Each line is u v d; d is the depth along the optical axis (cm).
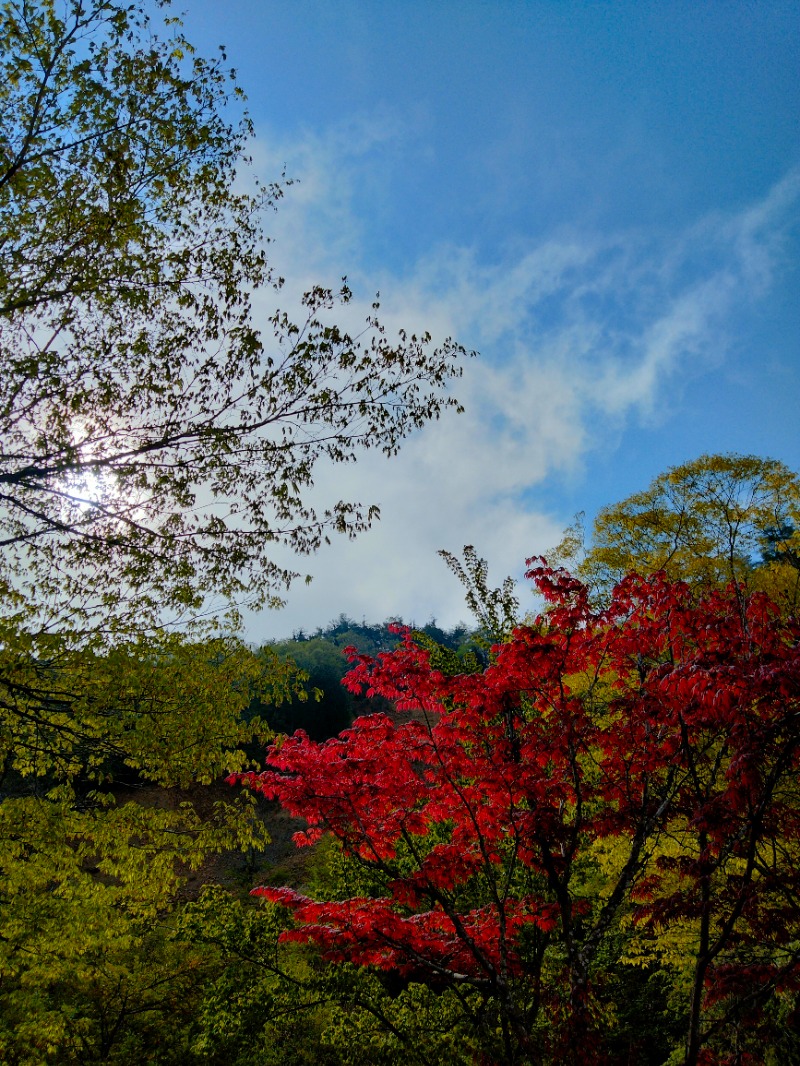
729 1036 458
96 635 667
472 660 1127
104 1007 1098
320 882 1335
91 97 579
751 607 496
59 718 732
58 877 746
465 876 559
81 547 657
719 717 432
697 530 1384
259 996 884
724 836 446
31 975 746
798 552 1171
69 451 612
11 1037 861
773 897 531
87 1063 1010
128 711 714
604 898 831
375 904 545
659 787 538
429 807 562
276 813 2838
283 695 816
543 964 695
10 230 599
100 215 614
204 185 667
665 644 530
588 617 533
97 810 775
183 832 801
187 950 1159
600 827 511
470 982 511
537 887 790
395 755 545
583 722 518
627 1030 945
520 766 509
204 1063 1034
